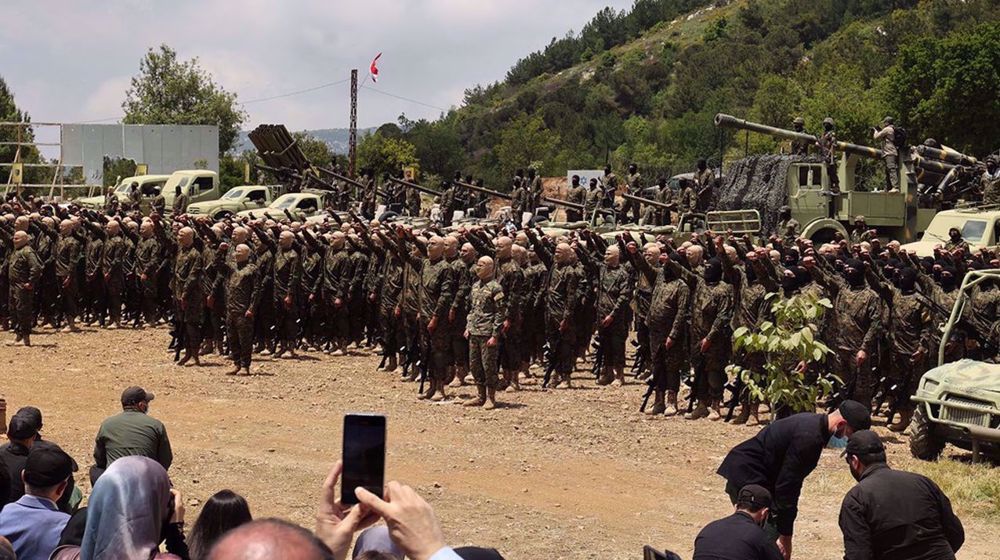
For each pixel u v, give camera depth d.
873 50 92.06
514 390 19.45
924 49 61.97
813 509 12.76
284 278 22.36
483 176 92.88
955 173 33.84
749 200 32.25
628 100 115.19
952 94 59.91
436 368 18.27
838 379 16.75
